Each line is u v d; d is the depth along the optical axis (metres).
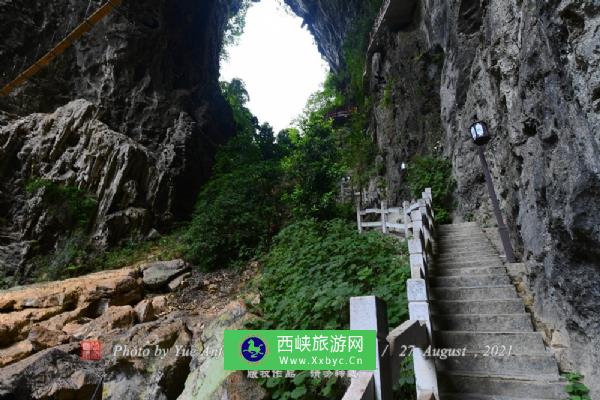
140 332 5.32
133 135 14.78
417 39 13.34
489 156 7.96
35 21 14.28
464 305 4.46
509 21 4.83
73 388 4.50
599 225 2.59
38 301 6.84
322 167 11.77
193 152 15.65
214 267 9.97
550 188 3.39
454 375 3.51
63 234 10.97
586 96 2.48
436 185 11.04
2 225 10.69
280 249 8.12
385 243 7.04
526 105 3.97
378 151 16.42
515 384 3.33
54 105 13.88
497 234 7.20
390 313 4.04
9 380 4.43
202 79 19.23
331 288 4.20
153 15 16.64
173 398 4.42
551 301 3.93
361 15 18.08
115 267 10.50
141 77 15.93
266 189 12.24
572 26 2.58
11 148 11.73
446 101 11.14
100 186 12.07
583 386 3.11
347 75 22.20
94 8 15.26
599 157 2.41
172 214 13.59
